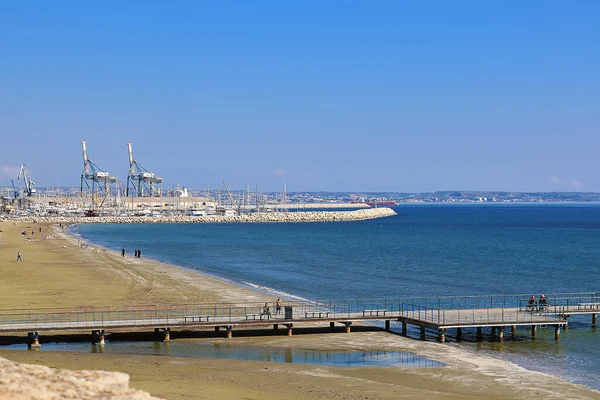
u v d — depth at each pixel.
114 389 25.14
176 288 77.38
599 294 74.75
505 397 34.91
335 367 41.09
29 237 170.62
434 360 43.53
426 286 85.06
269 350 46.38
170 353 45.19
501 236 196.88
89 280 82.94
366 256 130.38
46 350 45.81
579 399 34.66
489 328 55.62
